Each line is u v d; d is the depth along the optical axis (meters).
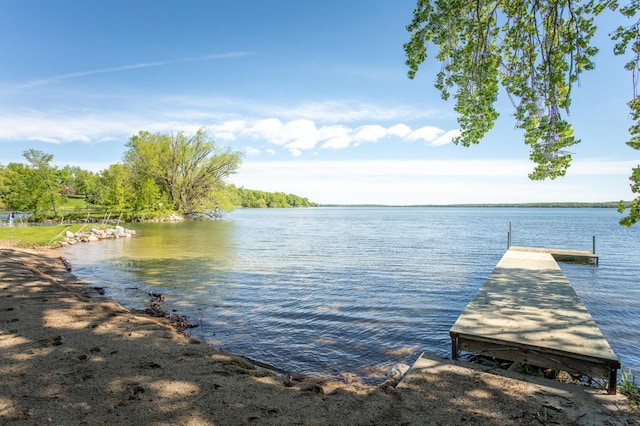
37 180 44.41
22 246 22.77
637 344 7.84
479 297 8.83
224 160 60.38
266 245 27.77
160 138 57.56
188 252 22.83
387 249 26.14
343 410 4.09
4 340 5.93
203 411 3.90
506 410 4.09
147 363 5.23
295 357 6.96
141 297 11.45
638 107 5.25
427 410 4.09
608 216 115.06
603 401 4.35
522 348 5.58
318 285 13.58
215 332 8.28
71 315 7.61
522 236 40.12
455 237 37.69
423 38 7.40
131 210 55.00
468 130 8.09
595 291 13.33
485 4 7.43
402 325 8.95
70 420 3.61
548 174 6.94
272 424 3.70
